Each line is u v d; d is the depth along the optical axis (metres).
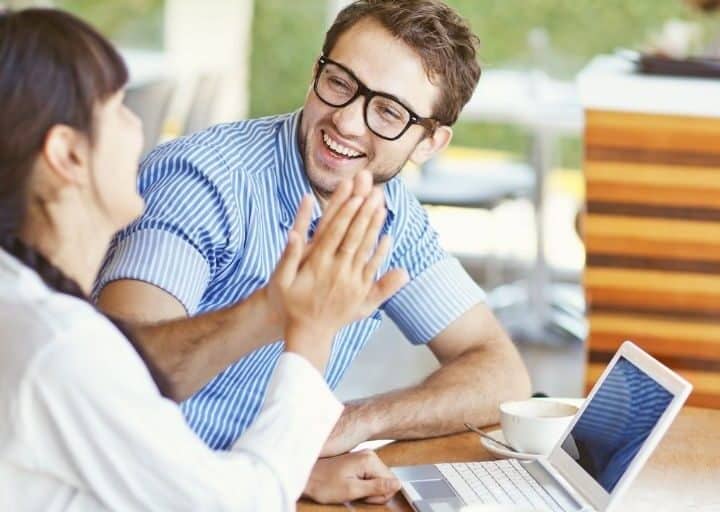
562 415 2.34
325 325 1.75
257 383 2.49
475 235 8.12
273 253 2.50
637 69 3.67
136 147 1.61
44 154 1.52
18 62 1.49
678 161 3.49
